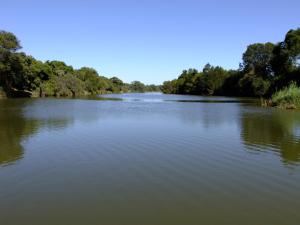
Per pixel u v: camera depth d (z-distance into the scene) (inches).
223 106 2662.4
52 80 5246.1
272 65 4446.4
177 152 779.4
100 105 2719.0
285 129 1169.4
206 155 750.5
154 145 861.2
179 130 1134.4
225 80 6722.4
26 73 4367.6
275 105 2480.3
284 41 4269.2
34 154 752.3
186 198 483.8
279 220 412.5
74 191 511.5
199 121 1432.1
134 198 483.2
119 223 404.5
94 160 698.8
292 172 617.3
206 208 448.1
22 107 2338.8
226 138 974.4
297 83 3484.3
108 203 464.8
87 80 6722.4
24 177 580.1
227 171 621.9
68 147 829.8
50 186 534.0
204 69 7746.1
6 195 495.2
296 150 806.5
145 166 653.9
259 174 603.5
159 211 438.9
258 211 439.2
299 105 2263.8
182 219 415.2
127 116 1665.8
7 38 3846.0
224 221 409.7
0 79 3991.1
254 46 5526.6
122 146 845.8
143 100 4030.5
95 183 549.0
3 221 410.6
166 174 600.7
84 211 438.9
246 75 5482.3
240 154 762.8
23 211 439.2
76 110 2080.5
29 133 1052.5
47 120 1437.0
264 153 773.9
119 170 625.0
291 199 480.4
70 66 6850.4
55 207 451.8
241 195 496.7
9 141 909.8
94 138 961.5
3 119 1475.1
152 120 1462.8
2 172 609.9
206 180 566.9
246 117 1625.2
